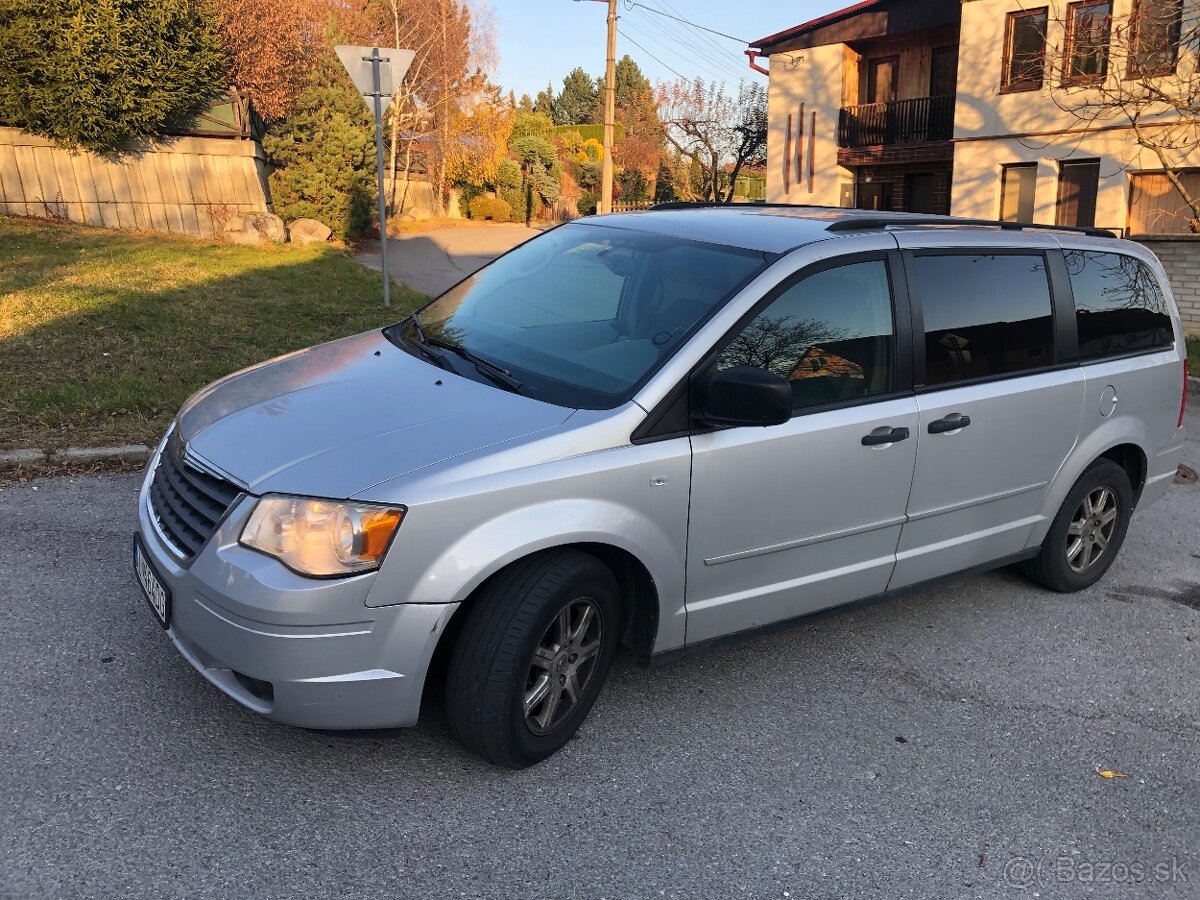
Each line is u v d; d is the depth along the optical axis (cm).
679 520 324
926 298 396
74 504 503
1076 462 468
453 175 3747
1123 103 1405
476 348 364
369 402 321
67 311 880
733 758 333
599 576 312
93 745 305
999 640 448
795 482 352
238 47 1809
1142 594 518
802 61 2630
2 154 1582
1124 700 400
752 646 423
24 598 397
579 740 337
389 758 314
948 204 2473
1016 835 306
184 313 942
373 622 272
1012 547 461
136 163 1731
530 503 290
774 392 303
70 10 1520
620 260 389
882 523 388
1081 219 1989
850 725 362
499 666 291
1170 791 337
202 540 284
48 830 266
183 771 297
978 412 411
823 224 391
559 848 279
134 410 638
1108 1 1842
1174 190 1848
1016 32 2022
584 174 5497
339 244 1992
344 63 1072
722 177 3934
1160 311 519
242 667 271
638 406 315
